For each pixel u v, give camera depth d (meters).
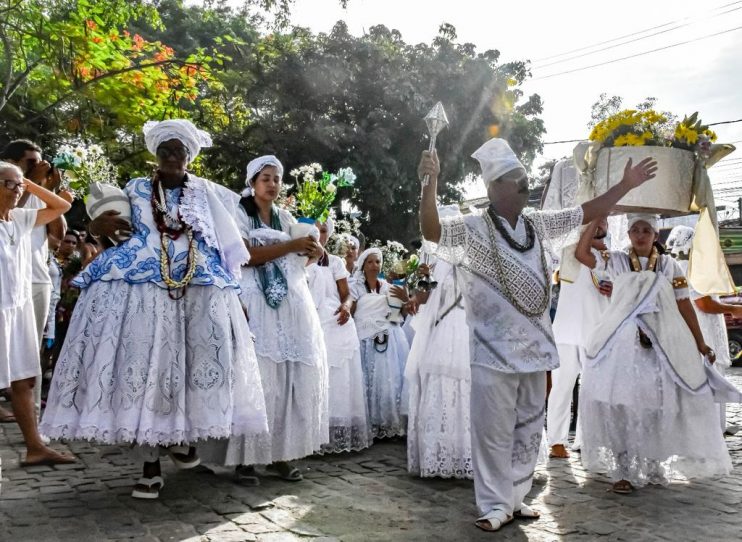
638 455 4.77
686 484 5.04
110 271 4.11
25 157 5.57
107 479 4.73
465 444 4.99
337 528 3.86
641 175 4.45
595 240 5.36
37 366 5.17
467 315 4.24
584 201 5.14
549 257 4.38
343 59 20.52
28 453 5.11
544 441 5.21
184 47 21.61
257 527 3.81
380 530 3.85
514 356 4.05
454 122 20.80
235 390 4.28
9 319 4.91
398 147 20.61
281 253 4.83
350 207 20.77
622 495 4.72
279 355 4.76
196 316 4.17
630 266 5.23
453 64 21.41
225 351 4.15
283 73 20.11
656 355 4.90
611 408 4.82
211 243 4.33
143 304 4.05
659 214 5.25
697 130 4.92
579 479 5.18
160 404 3.98
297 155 20.03
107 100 12.19
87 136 12.98
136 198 4.35
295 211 6.21
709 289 5.38
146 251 4.18
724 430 6.72
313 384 4.90
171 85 13.34
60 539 3.53
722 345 6.95
